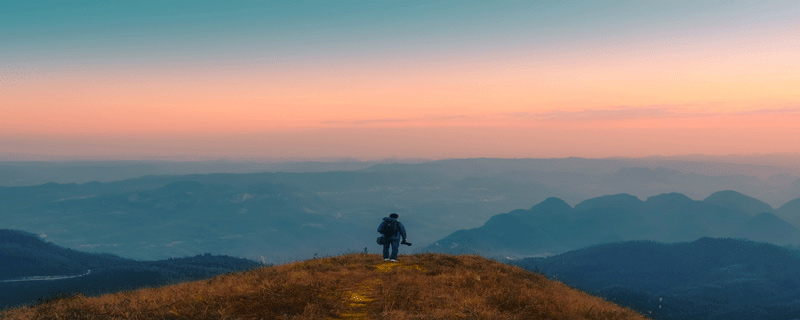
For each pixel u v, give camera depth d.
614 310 13.13
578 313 11.72
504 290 12.82
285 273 14.92
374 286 12.97
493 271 16.48
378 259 18.20
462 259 18.59
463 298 11.72
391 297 11.37
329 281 13.17
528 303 11.60
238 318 9.46
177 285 14.70
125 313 9.84
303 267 16.33
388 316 9.88
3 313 10.77
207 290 12.31
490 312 10.36
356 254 20.34
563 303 12.36
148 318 9.51
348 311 10.48
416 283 13.30
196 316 9.61
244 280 13.97
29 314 10.27
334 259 18.36
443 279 14.05
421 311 10.44
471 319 9.89
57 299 12.28
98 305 10.74
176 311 9.91
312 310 10.10
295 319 9.59
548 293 14.08
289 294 11.34
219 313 9.70
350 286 13.02
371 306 10.91
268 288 11.95
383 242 17.62
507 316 10.38
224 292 11.70
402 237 17.94
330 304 10.71
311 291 11.66
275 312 10.09
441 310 10.42
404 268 15.88
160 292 13.05
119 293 13.81
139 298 11.86
